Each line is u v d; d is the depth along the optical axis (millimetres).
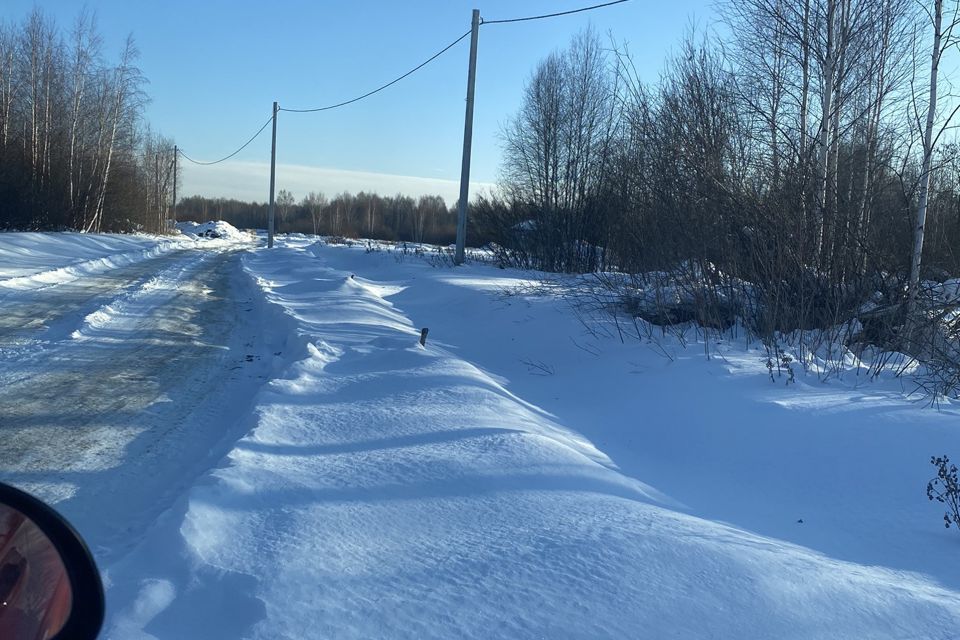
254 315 15070
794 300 10047
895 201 10961
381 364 9047
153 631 3078
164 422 6898
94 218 44062
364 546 3859
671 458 6359
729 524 4688
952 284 9234
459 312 14344
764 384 7531
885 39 12531
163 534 3967
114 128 45094
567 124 24062
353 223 92938
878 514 4906
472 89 20906
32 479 5188
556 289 13688
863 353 9055
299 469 5082
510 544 3852
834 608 3225
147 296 17188
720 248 10492
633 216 12422
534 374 9648
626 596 3271
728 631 3029
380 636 2969
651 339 9883
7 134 37812
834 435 6062
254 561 3639
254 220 126438
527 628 3027
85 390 7969
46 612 2182
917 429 5949
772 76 13914
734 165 10922
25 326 11883
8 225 36938
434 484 4828
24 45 39406
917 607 3260
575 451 5812
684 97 11461
